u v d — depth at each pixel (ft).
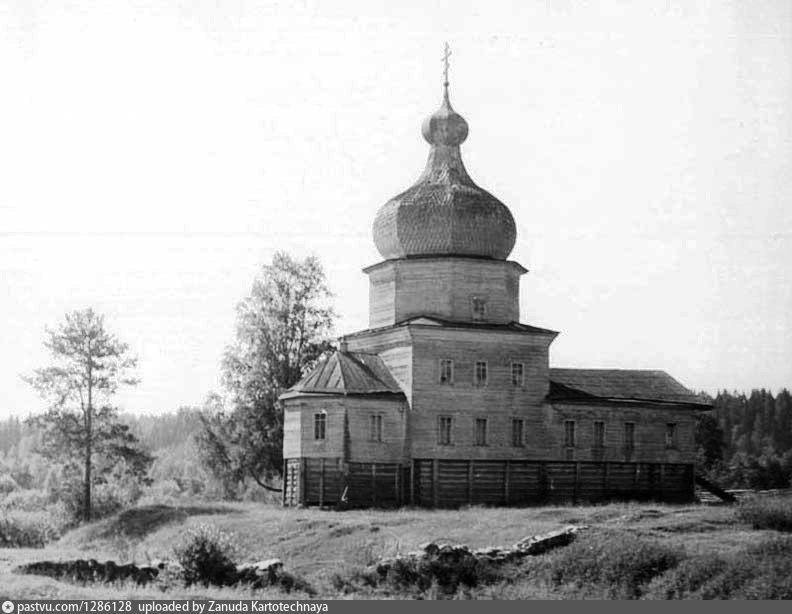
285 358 291.79
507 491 246.27
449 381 244.83
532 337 251.80
